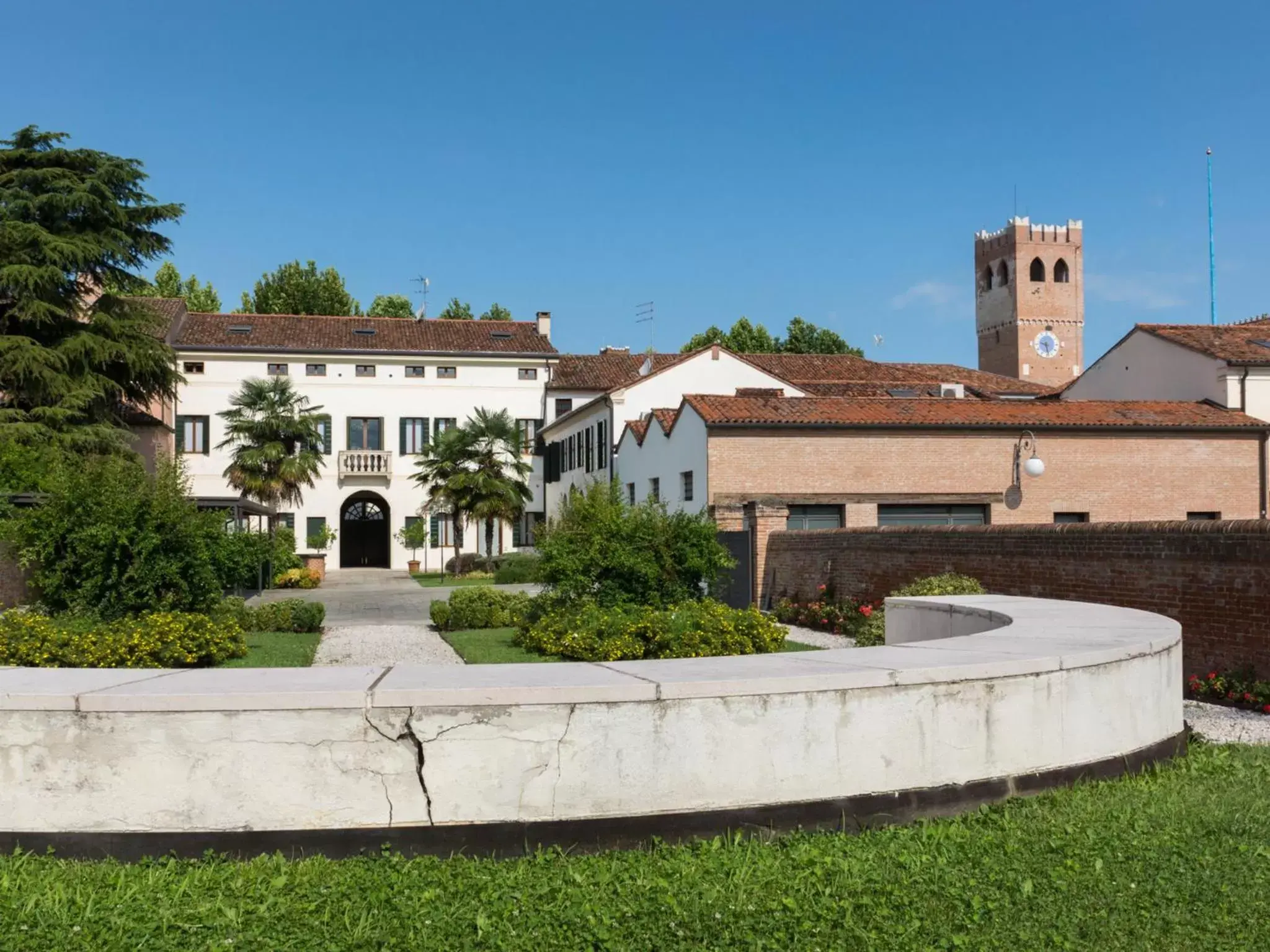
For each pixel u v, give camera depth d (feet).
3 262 104.37
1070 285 281.74
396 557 158.40
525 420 163.12
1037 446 88.63
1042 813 19.02
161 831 16.56
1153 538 38.65
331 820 16.79
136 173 113.19
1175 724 24.48
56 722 16.61
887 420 86.53
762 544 71.31
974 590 47.37
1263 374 96.73
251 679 18.04
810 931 14.10
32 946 13.38
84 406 104.68
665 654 37.55
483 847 16.98
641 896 15.20
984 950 13.50
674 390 127.95
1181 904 14.94
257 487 125.90
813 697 18.38
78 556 43.24
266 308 239.50
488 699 17.10
